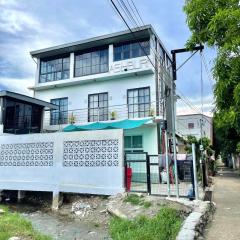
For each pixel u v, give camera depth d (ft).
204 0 16.83
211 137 146.00
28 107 70.64
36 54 82.74
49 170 47.83
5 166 52.16
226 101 15.28
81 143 45.75
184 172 51.62
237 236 23.25
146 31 68.18
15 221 28.66
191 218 26.17
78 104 76.69
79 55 79.05
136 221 29.43
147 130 65.92
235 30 14.42
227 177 104.63
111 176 42.75
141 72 68.28
